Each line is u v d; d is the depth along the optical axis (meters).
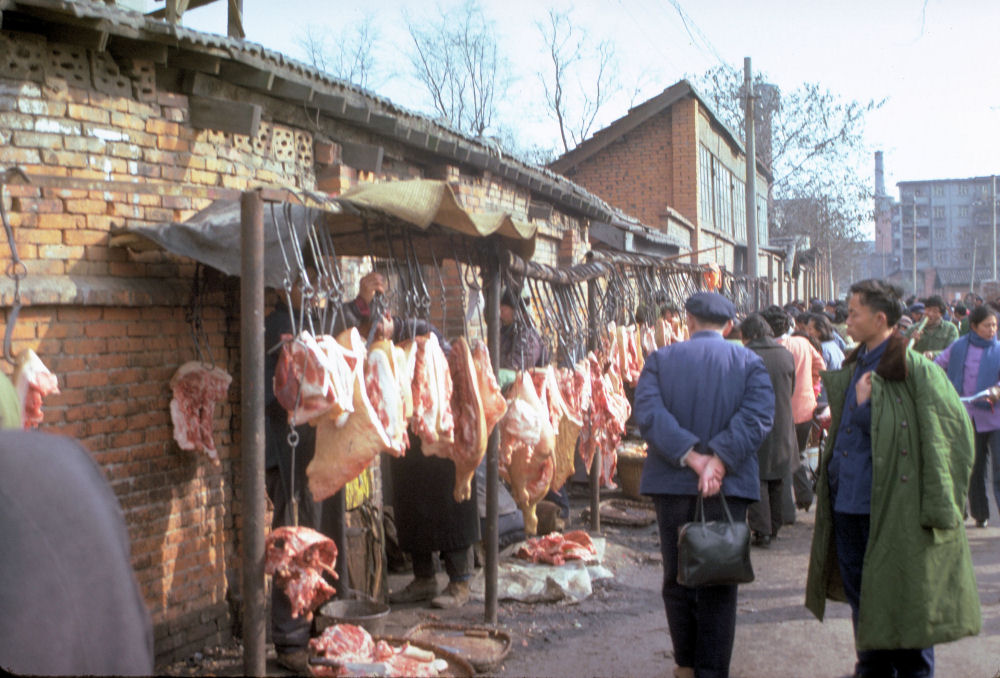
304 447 5.17
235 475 5.60
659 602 6.54
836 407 4.66
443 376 5.14
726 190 25.91
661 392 4.82
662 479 4.73
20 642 1.27
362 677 4.45
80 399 4.64
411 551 6.38
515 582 6.66
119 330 4.84
